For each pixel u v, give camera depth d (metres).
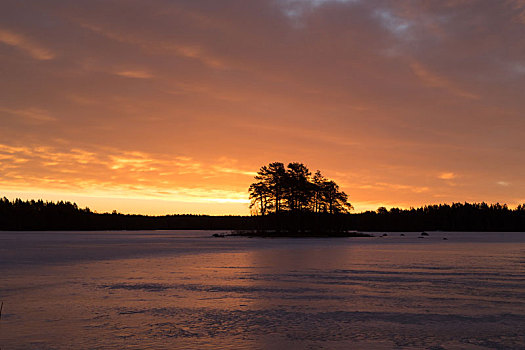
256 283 21.38
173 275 24.77
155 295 18.00
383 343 11.20
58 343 11.20
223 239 94.81
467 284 21.08
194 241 83.94
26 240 88.69
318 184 109.25
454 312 14.70
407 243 73.75
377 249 52.16
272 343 11.23
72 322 13.38
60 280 22.58
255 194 102.25
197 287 20.12
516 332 12.25
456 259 36.53
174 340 11.49
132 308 15.38
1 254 43.38
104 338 11.64
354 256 39.72
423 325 13.01
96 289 19.55
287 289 19.52
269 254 42.59
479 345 11.05
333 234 107.19
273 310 15.05
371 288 19.78
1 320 13.62
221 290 19.23
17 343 11.18
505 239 100.69
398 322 13.39
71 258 37.91
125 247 58.38
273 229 114.44
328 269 27.89
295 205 103.69
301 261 34.16
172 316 14.19
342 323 13.24
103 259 36.72
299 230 108.88
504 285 20.78
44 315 14.31
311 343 11.23
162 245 65.12
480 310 15.03
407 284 21.08
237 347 10.90
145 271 26.89
